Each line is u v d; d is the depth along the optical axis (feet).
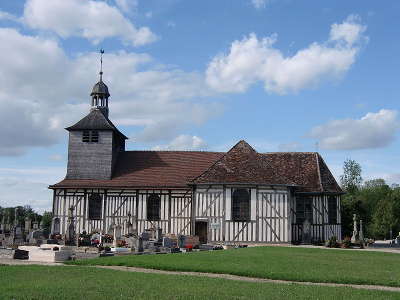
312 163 103.91
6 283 34.73
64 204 102.37
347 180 172.76
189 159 109.91
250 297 29.81
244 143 100.01
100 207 101.55
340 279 39.06
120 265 49.57
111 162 107.04
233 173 93.09
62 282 35.27
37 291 30.89
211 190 92.48
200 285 34.42
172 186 99.50
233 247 81.30
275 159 107.04
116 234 81.25
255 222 90.02
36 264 51.26
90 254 59.11
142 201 100.53
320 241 95.30
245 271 42.91
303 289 33.55
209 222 91.56
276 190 90.84
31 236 90.27
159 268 46.78
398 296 31.48
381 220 187.21
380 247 95.20
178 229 98.27
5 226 122.52
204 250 76.33
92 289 31.94
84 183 103.55
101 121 109.19
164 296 29.60
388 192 211.61
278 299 29.30
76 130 108.47
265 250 69.46
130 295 29.78
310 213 97.50
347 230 134.62
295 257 57.93
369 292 32.71
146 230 92.99
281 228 89.61
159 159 110.63
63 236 91.04
